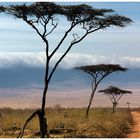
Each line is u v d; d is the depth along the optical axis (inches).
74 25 1205.1
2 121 1443.2
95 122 1258.0
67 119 1418.6
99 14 1234.0
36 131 1275.8
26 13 1181.7
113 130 1230.9
